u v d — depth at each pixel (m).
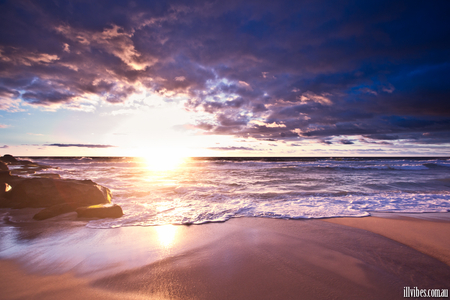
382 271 3.01
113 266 3.11
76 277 2.80
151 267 3.09
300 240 4.14
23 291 2.48
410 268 3.10
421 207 6.76
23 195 6.74
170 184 11.86
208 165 32.12
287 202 7.46
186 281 2.75
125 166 29.56
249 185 11.68
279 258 3.39
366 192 9.36
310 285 2.67
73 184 7.11
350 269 3.06
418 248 3.79
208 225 5.04
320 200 7.77
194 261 3.29
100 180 13.48
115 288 2.59
